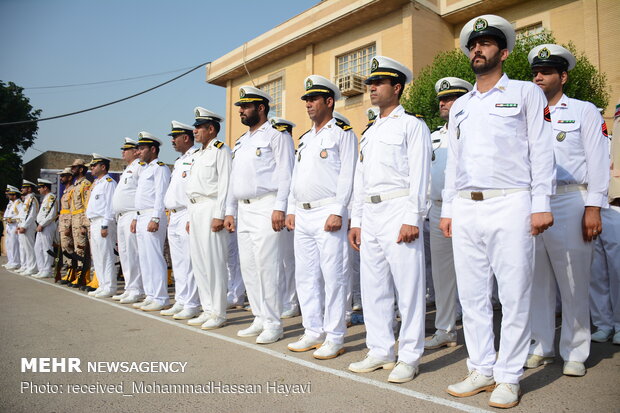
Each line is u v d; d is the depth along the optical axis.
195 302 5.80
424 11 12.79
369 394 3.06
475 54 3.07
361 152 3.73
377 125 3.64
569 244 3.44
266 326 4.55
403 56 12.66
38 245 10.35
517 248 2.89
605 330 4.49
